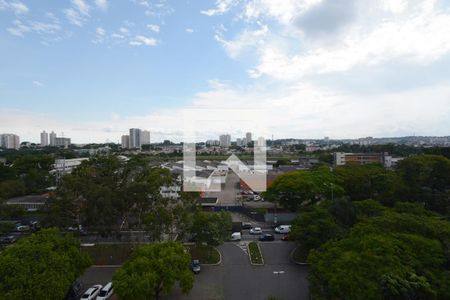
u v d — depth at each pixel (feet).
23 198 219.61
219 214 145.18
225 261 134.72
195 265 123.85
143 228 147.74
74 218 147.54
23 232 175.63
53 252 94.12
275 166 387.14
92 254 140.56
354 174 218.79
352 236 105.40
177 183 170.81
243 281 115.55
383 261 82.23
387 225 108.68
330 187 189.67
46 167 322.96
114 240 156.56
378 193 198.90
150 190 136.46
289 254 141.69
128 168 172.14
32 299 79.46
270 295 104.94
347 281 77.66
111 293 107.04
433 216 124.57
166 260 97.35
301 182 191.01
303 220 135.85
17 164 308.40
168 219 128.67
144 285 87.56
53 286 83.20
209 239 133.90
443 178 185.88
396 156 444.96
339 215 141.49
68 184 143.84
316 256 100.27
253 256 138.41
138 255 101.86
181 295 105.29
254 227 184.96
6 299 76.64
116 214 136.67
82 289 110.11
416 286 73.67
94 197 133.18
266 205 221.87
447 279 78.43
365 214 143.95
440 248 90.17
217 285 112.37
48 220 138.00
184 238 159.22
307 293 106.22
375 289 73.82
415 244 91.40
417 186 180.65
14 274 82.28
